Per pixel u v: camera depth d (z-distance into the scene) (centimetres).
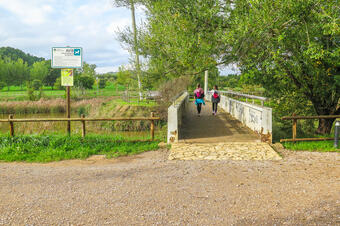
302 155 712
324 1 732
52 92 7131
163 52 1123
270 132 855
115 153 766
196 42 930
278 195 437
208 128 1160
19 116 3192
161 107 2311
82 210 389
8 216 371
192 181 515
